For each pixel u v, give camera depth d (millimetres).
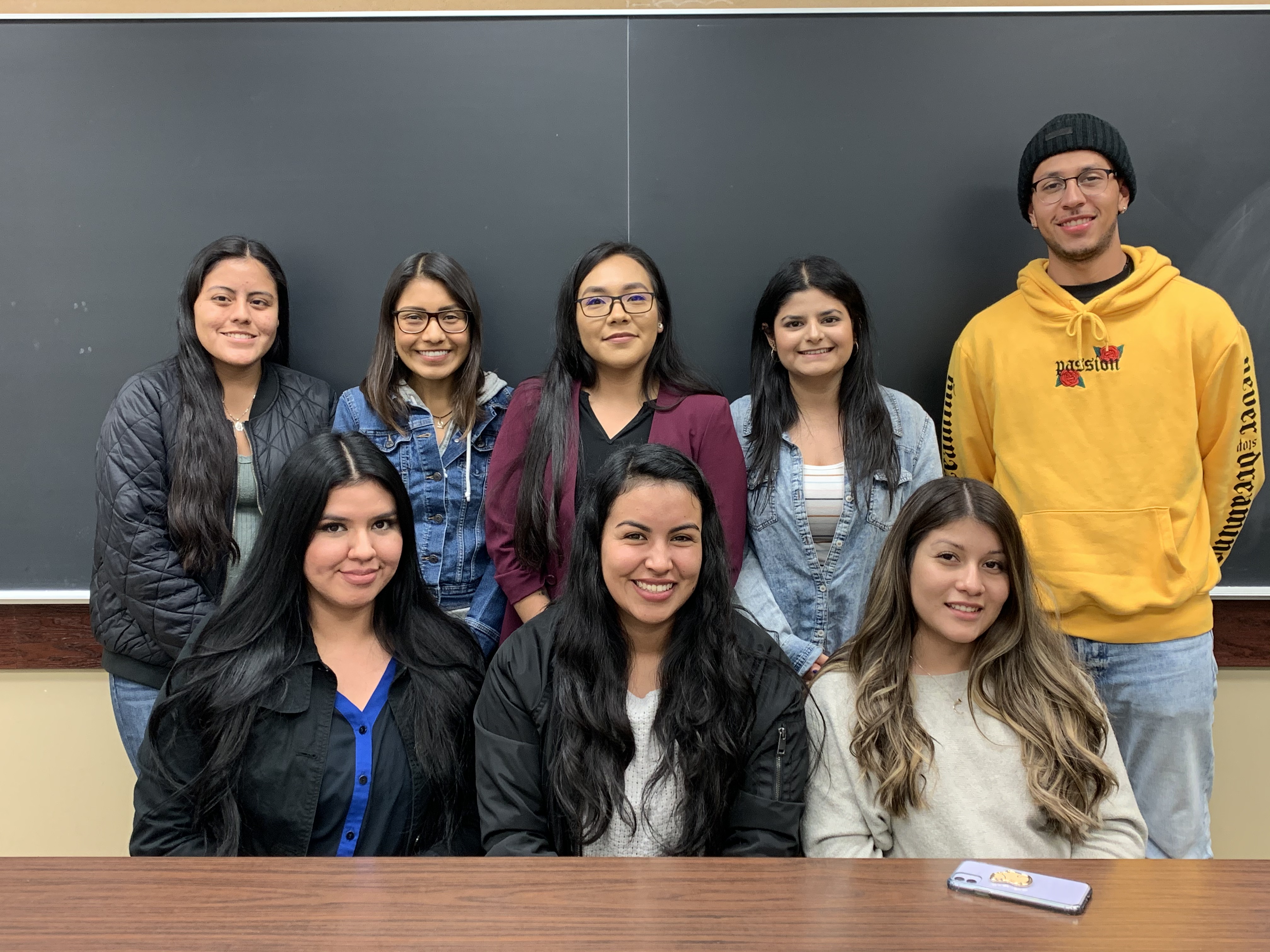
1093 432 1755
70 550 2029
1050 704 1344
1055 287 1791
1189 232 1990
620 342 1691
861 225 1995
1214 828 2096
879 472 1754
